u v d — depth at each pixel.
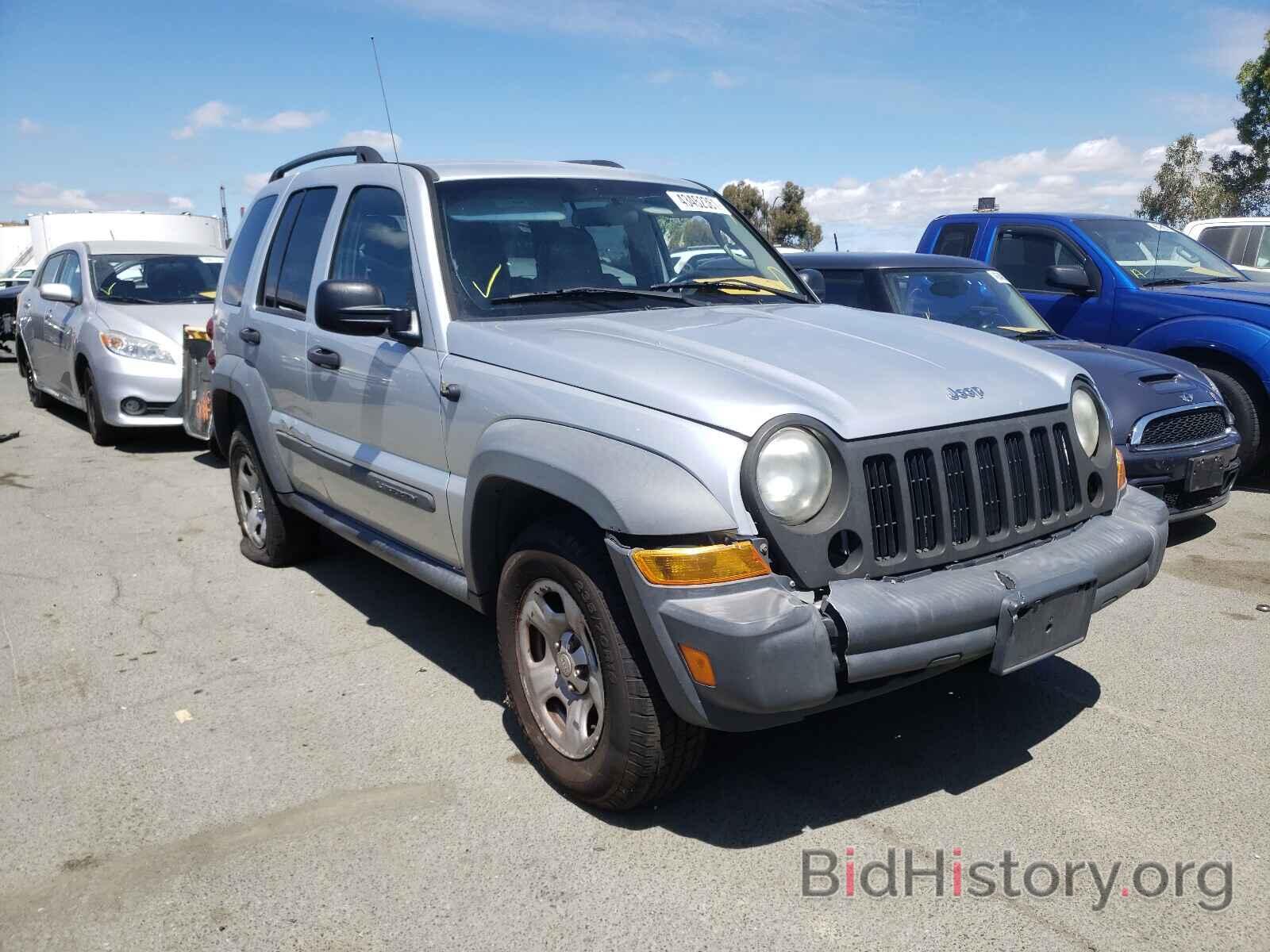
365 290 3.70
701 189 4.82
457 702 3.94
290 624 4.80
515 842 3.00
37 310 10.97
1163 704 3.86
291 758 3.52
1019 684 4.05
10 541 6.23
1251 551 5.79
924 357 3.31
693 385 2.86
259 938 2.60
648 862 2.89
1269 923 2.61
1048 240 7.90
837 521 2.74
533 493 3.23
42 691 4.10
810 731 3.68
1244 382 6.93
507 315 3.69
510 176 4.17
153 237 20.50
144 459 8.77
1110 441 3.52
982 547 3.02
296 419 4.80
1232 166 31.42
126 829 3.09
